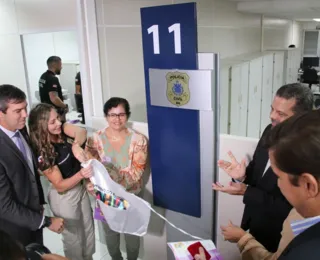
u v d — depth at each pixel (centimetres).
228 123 449
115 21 302
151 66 202
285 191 71
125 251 269
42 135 179
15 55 409
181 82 190
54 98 407
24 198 167
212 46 515
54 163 185
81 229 216
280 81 743
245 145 187
